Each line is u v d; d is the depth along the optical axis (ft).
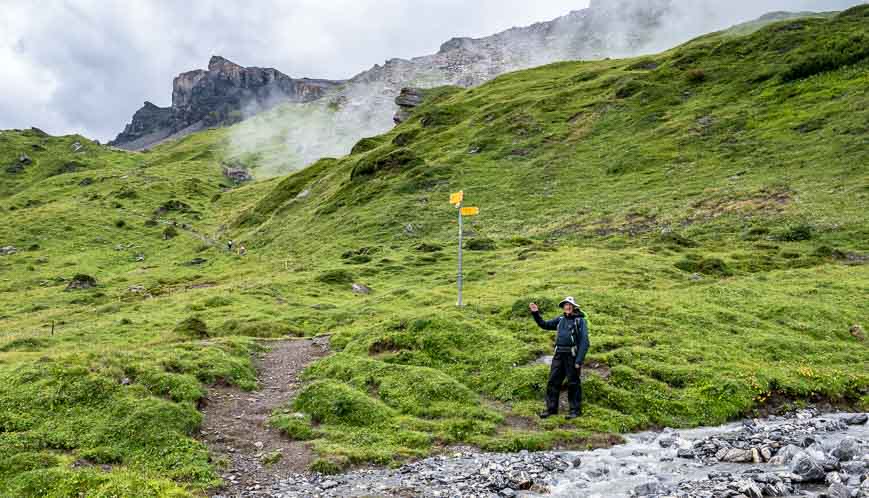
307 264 251.39
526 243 220.23
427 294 133.69
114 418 53.26
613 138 336.49
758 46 396.16
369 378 68.85
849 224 174.29
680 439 51.65
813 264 147.54
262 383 74.28
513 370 67.92
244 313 148.97
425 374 67.31
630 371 65.67
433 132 461.37
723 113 315.17
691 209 217.97
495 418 57.52
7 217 507.71
